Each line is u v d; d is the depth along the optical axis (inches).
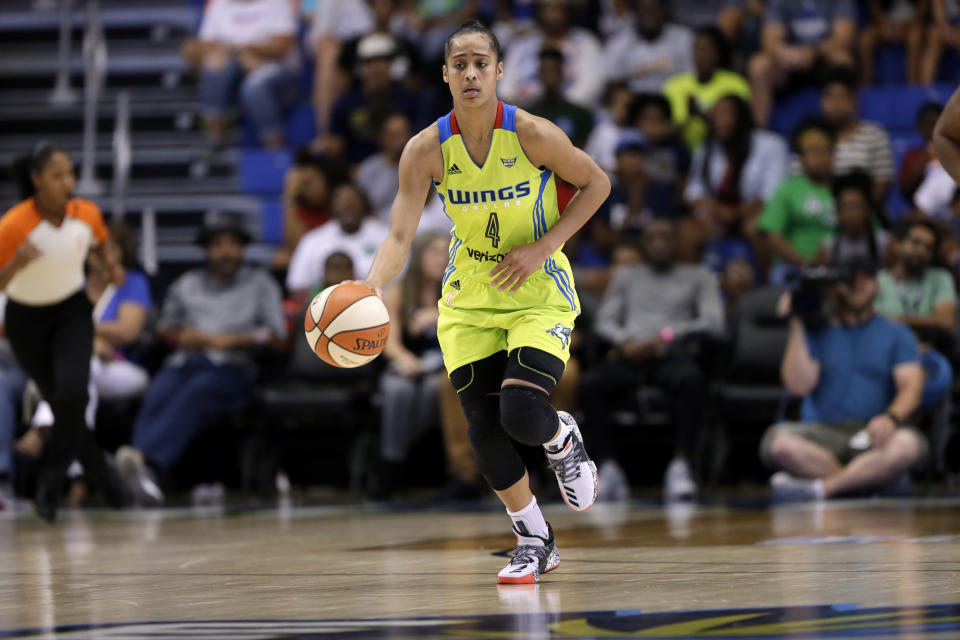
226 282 1279.5
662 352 1168.2
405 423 1181.1
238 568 568.7
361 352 496.1
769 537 653.9
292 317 1277.1
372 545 685.9
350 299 495.5
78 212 892.6
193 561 611.5
